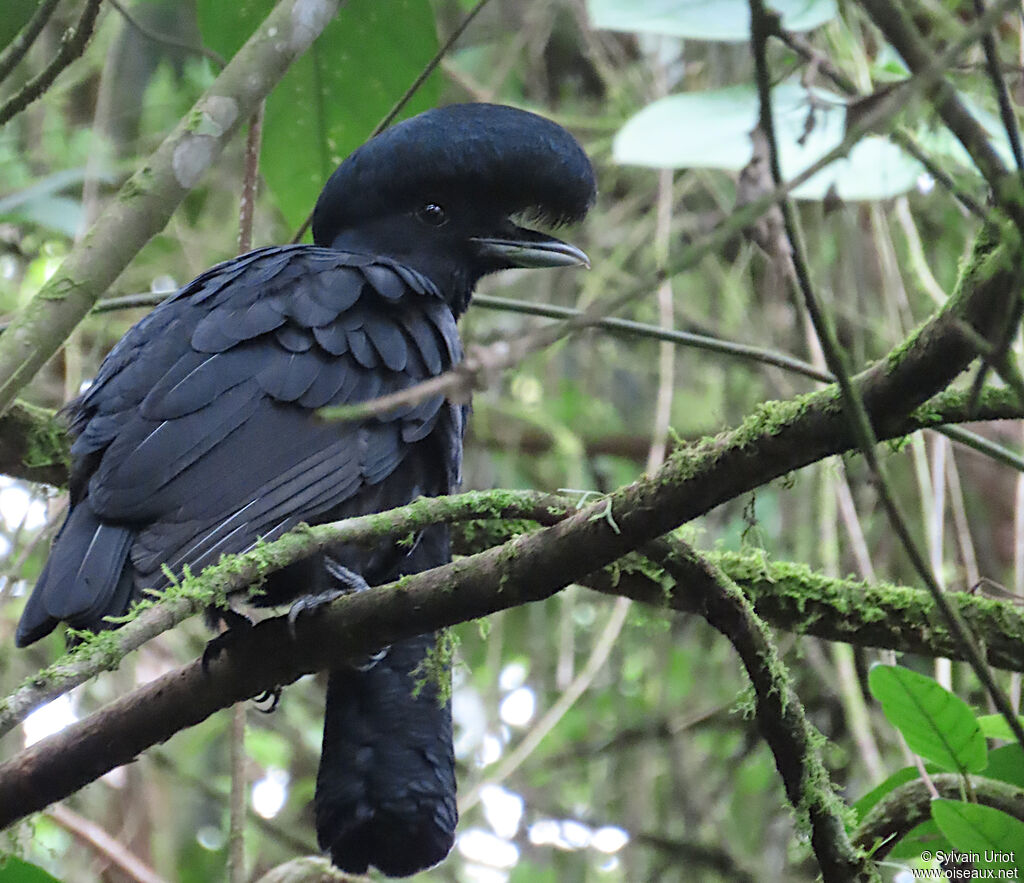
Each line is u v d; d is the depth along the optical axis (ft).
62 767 22.13
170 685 21.85
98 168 38.50
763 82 14.55
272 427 23.79
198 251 44.14
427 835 24.56
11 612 38.99
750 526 26.17
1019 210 14.32
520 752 35.88
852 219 39.52
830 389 17.71
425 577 20.24
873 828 23.00
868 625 26.78
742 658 20.90
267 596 23.90
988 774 23.44
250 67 22.85
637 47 44.80
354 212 29.84
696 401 45.52
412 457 25.58
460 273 29.86
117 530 21.61
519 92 47.11
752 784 43.62
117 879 40.32
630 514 18.75
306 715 46.65
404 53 31.14
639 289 13.66
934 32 27.02
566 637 39.29
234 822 28.40
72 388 34.24
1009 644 26.55
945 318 16.53
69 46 23.47
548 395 47.16
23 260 44.57
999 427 39.86
